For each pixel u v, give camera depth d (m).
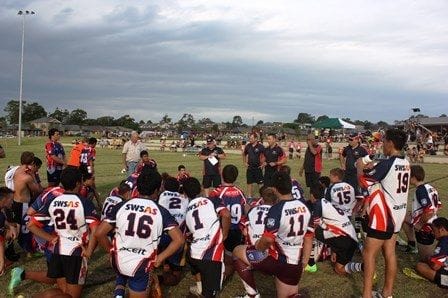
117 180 18.94
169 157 36.25
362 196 7.40
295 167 27.22
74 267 5.27
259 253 5.35
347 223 7.01
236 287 6.55
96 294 6.17
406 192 5.58
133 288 4.86
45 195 5.39
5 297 5.96
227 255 6.67
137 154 13.27
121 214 4.81
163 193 6.71
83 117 148.00
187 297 6.06
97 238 4.88
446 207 12.70
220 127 129.12
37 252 7.81
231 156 38.62
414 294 6.40
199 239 5.48
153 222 4.78
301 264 5.20
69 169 5.39
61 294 3.43
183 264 6.50
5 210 7.02
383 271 7.31
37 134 111.19
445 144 41.97
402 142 5.61
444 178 21.42
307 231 5.20
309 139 12.78
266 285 6.59
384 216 5.50
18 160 27.81
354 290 6.50
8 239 7.02
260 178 14.14
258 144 14.08
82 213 5.21
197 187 6.09
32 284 6.43
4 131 111.25
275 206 5.09
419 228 7.48
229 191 6.83
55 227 5.27
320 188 8.14
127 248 4.79
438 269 6.59
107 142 58.72
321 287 6.62
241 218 6.73
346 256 7.03
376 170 5.52
